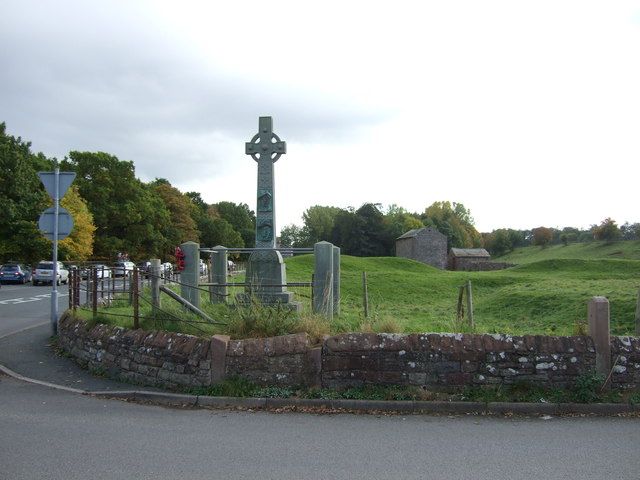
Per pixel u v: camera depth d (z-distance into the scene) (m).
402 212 107.19
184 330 9.28
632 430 6.64
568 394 7.64
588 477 5.07
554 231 117.88
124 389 8.72
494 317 17.25
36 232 46.69
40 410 7.48
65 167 62.09
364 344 7.95
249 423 6.88
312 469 5.24
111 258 59.81
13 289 35.00
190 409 7.62
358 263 41.56
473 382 7.78
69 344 11.45
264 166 15.74
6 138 48.56
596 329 7.89
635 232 92.44
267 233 15.58
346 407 7.56
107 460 5.43
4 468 5.18
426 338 7.98
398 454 5.71
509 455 5.68
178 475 5.04
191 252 13.45
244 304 10.50
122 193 64.06
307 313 9.80
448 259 85.25
